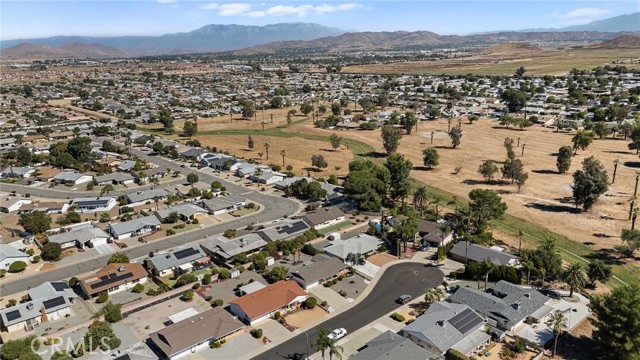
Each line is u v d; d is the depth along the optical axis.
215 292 99.94
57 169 197.12
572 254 114.38
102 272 102.88
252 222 139.50
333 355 78.06
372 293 99.06
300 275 101.56
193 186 169.62
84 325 87.56
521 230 129.25
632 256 112.62
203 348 80.88
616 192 156.00
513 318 83.50
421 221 130.12
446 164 198.38
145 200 156.38
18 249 118.25
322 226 134.88
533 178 174.75
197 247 115.81
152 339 80.56
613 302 75.38
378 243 118.94
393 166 153.50
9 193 166.50
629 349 70.88
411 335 80.81
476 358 76.44
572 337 82.19
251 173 185.62
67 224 136.62
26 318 87.38
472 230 125.62
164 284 101.62
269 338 83.75
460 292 92.75
